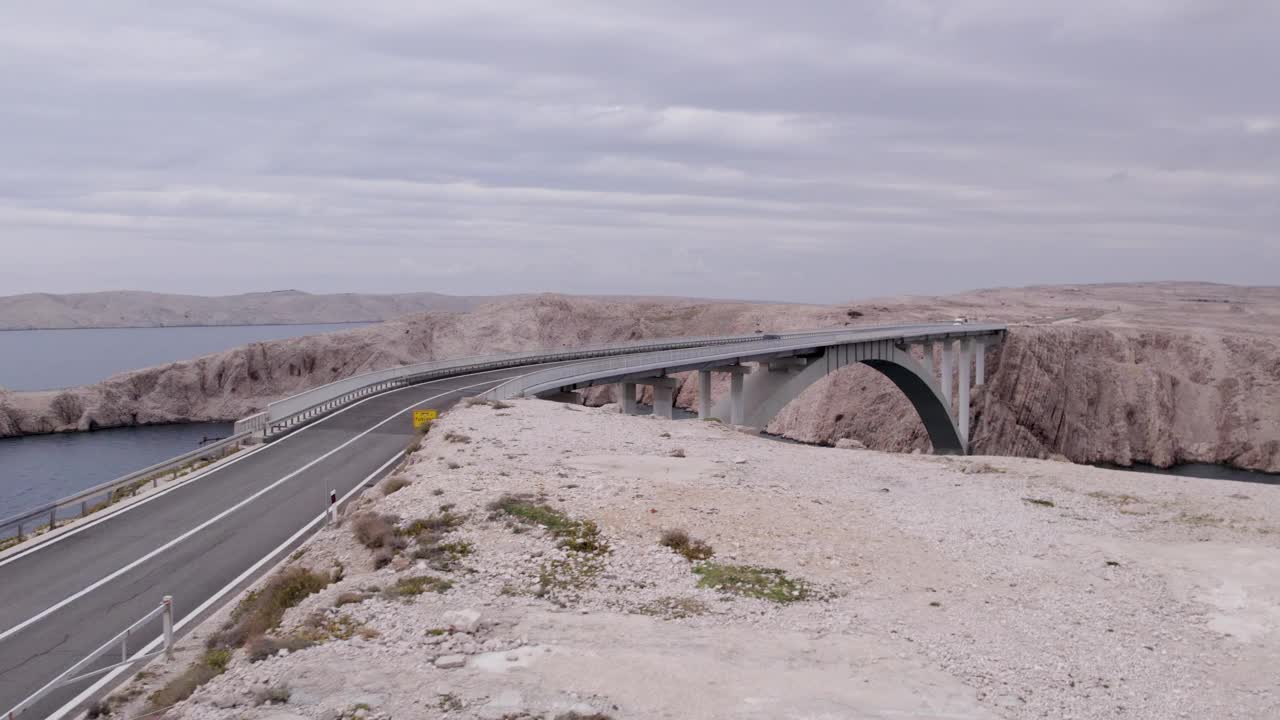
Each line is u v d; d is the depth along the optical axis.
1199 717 12.53
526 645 13.15
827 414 118.81
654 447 32.19
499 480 24.19
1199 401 122.81
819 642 14.07
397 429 40.31
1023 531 22.72
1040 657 14.32
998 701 12.26
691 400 145.00
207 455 35.22
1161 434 117.88
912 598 16.89
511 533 19.33
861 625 15.12
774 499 23.81
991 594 17.53
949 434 99.94
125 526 24.83
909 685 12.41
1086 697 12.89
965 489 27.95
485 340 166.75
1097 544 21.86
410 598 15.34
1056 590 18.11
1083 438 117.50
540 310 178.25
